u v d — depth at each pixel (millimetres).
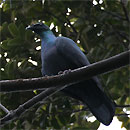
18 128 11672
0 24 12922
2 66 11781
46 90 9102
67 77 8188
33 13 12734
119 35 12883
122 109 12859
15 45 11383
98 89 9523
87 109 11953
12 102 11656
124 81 12688
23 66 11398
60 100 11812
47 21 12977
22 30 11406
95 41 12641
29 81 8391
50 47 10203
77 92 9844
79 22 12742
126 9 12930
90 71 7934
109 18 12852
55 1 12547
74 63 9867
